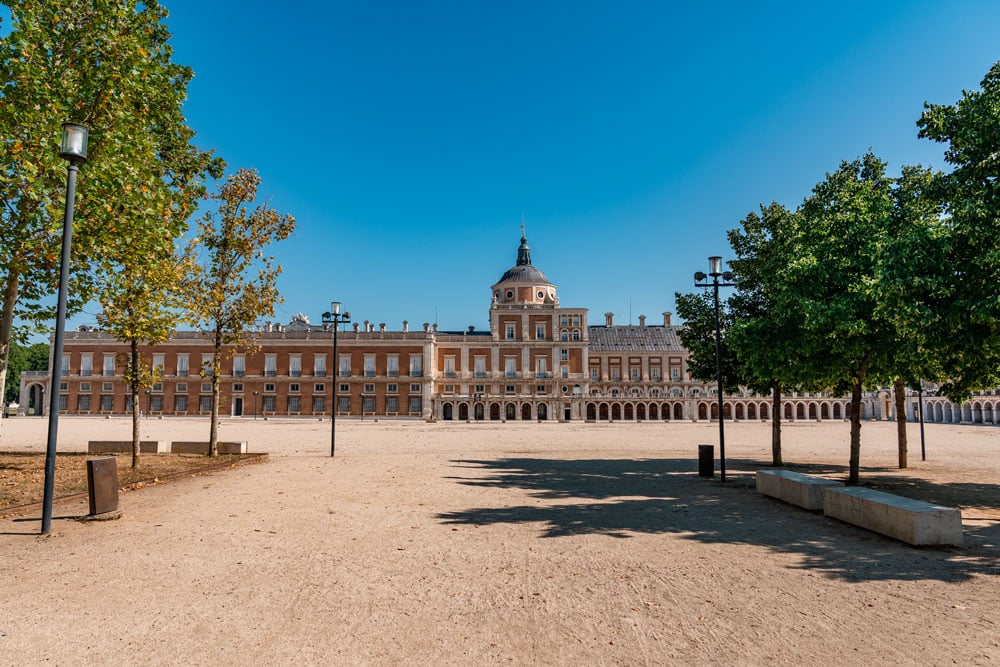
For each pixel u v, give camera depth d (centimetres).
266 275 2316
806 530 997
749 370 1936
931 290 1163
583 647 520
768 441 3772
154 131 1744
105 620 575
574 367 8862
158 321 1811
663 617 591
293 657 498
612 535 956
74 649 510
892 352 1446
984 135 1166
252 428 5200
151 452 2248
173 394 8250
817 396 9444
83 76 1420
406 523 1038
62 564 762
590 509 1198
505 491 1441
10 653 500
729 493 1437
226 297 2256
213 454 2186
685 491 1470
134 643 523
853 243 1472
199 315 2170
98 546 854
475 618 588
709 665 485
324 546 866
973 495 1394
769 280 1902
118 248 1522
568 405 8781
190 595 648
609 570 754
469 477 1711
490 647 520
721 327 2167
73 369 8350
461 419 8694
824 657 499
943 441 3769
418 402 8500
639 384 9475
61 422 6262
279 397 8388
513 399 8688
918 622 575
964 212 1108
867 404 9744
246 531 956
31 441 3253
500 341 8831
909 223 1448
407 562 786
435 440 3566
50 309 1770
